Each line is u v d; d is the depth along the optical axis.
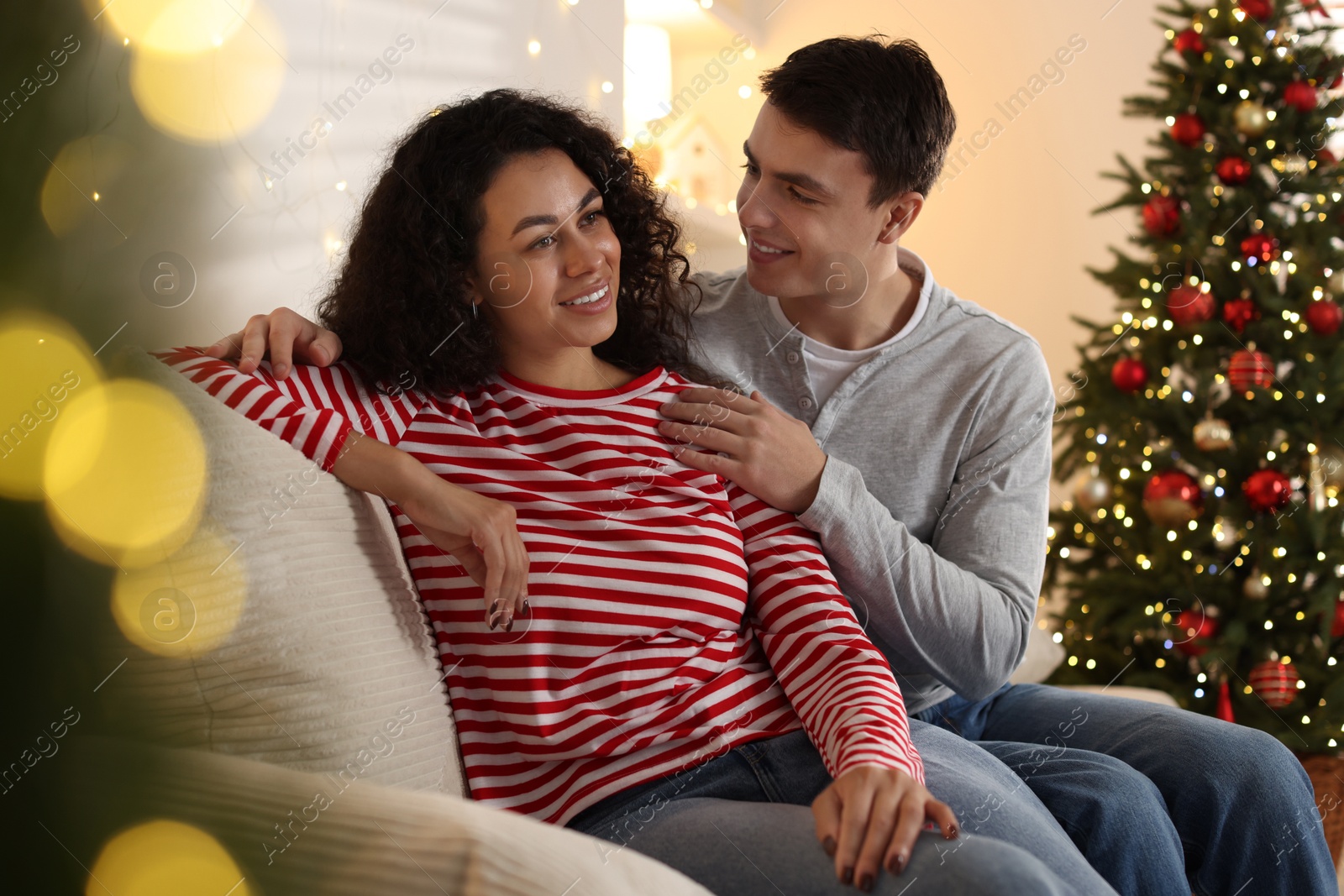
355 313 1.13
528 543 1.04
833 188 1.26
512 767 1.03
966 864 0.80
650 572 1.06
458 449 1.09
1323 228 2.39
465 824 0.78
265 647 0.89
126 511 0.90
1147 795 1.14
